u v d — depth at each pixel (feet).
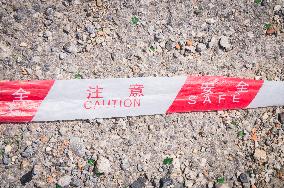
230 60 1.72
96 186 1.43
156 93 1.58
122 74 1.61
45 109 1.51
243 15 1.83
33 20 1.66
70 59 1.61
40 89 1.51
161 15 1.76
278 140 1.59
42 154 1.45
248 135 1.59
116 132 1.53
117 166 1.47
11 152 1.44
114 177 1.45
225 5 1.84
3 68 1.55
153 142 1.53
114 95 1.55
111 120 1.55
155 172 1.48
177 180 1.48
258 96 1.65
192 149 1.54
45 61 1.59
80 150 1.47
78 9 1.72
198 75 1.66
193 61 1.68
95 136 1.51
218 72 1.68
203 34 1.75
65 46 1.62
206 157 1.54
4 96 1.48
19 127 1.49
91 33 1.66
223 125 1.60
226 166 1.53
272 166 1.54
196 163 1.52
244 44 1.77
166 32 1.72
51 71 1.58
